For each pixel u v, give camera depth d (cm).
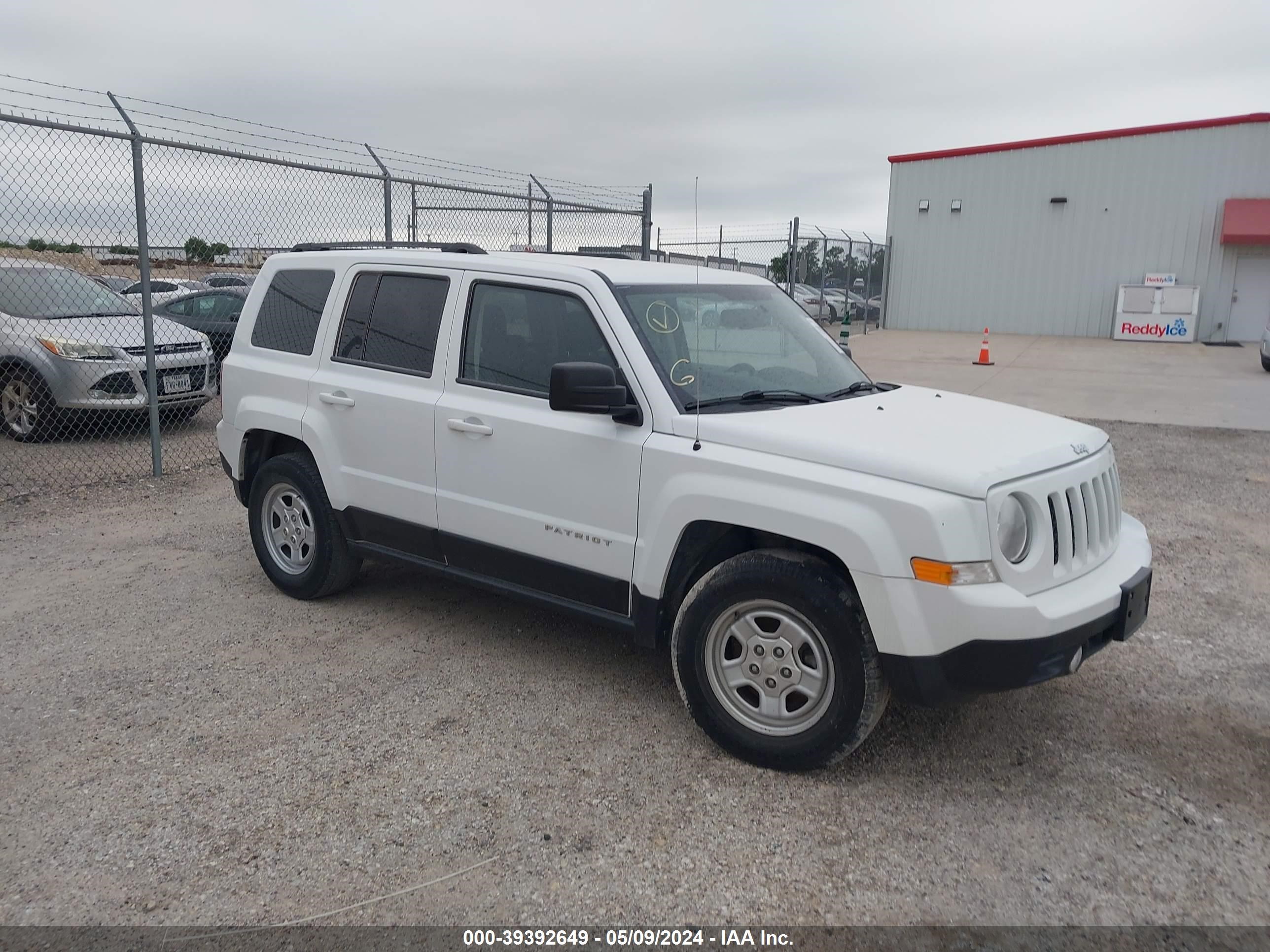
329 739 389
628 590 396
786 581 346
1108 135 2641
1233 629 520
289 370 527
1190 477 890
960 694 329
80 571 598
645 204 1315
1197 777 365
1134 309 2600
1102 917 285
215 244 827
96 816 333
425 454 461
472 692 434
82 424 997
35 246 734
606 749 383
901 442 350
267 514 553
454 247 530
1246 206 2506
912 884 300
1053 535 344
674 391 391
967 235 2889
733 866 309
